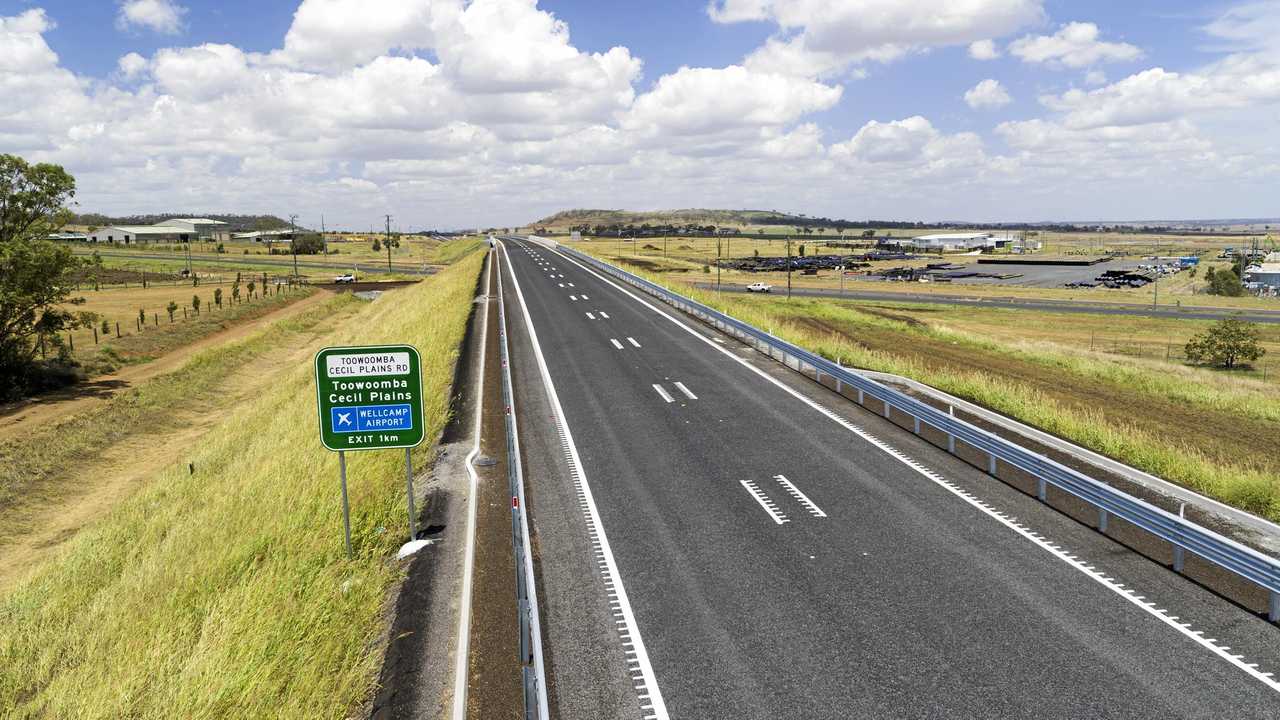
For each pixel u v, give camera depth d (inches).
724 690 317.1
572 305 1688.0
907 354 1496.1
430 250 7219.5
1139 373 1347.2
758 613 379.9
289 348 1918.1
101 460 1012.5
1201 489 544.1
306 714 295.3
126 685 332.2
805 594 398.0
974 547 451.5
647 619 377.1
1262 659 327.6
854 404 815.7
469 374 971.3
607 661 341.1
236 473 658.8
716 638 357.7
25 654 410.9
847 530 481.1
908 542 460.4
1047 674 320.2
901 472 592.4
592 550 459.2
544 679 309.1
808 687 316.5
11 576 652.1
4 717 345.1
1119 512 446.0
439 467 613.6
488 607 389.7
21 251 1342.3
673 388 893.8
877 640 351.3
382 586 415.8
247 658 330.3
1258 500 510.9
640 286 2048.5
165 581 449.4
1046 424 721.0
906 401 704.4
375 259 5625.0
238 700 307.3
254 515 524.1
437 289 1994.3
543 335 1280.8
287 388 1168.8
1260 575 358.9
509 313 1560.0
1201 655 331.6
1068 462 606.2
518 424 747.4
